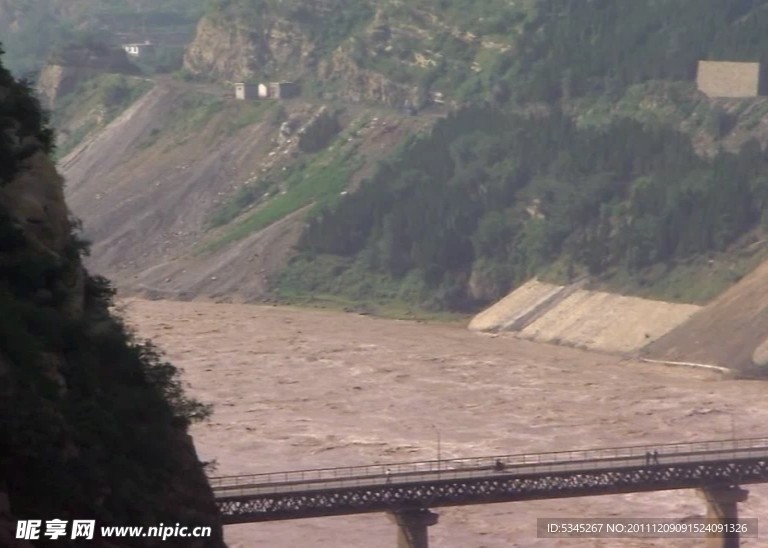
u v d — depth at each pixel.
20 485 100.06
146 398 121.25
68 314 120.06
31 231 120.44
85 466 104.94
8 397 100.12
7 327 106.50
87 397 113.44
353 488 193.25
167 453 120.69
